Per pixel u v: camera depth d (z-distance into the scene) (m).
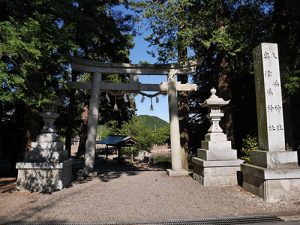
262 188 7.41
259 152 7.89
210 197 7.91
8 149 15.18
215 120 10.01
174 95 12.73
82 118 23.36
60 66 9.01
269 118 7.78
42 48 7.82
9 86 7.27
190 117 19.27
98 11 11.77
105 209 6.85
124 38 14.49
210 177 9.41
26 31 7.33
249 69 12.08
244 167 8.48
